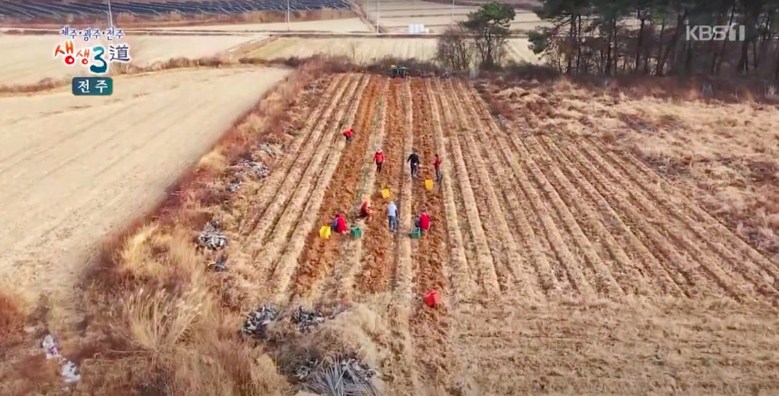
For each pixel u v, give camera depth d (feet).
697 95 130.31
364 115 117.50
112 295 55.67
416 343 52.01
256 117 108.37
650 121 111.55
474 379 48.21
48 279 59.57
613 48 158.51
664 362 50.19
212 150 92.63
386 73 155.53
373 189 82.79
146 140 101.24
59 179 83.76
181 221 69.26
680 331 53.88
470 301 57.88
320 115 116.88
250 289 57.98
